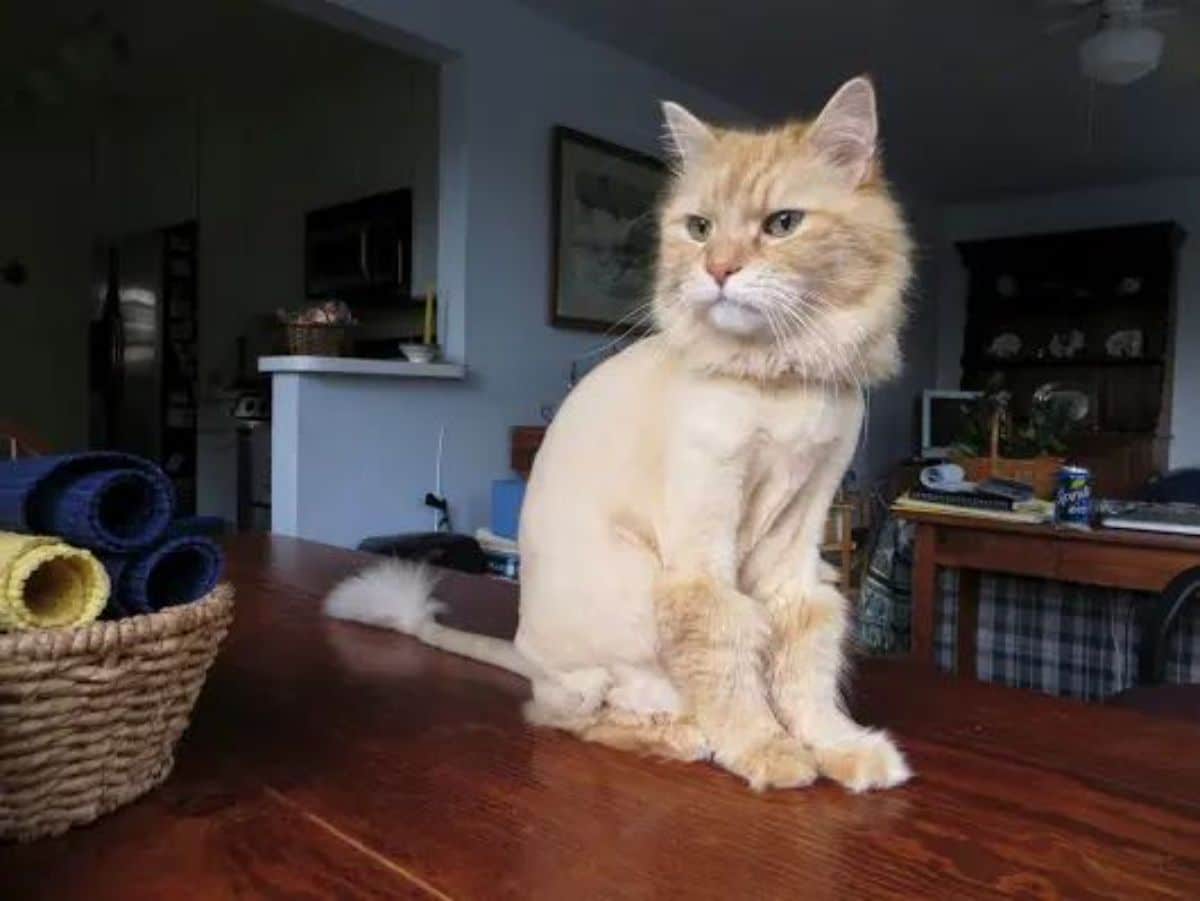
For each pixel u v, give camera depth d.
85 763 0.56
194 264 4.91
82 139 5.38
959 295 6.51
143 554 0.58
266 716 0.79
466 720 0.79
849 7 3.35
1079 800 0.65
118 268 5.30
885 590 2.60
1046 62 3.84
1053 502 2.29
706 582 0.73
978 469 2.78
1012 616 2.39
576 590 0.79
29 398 5.27
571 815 0.61
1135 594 2.18
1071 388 5.93
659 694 0.78
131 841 0.55
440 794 0.64
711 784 0.67
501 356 3.29
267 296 4.48
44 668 0.51
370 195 3.88
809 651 0.77
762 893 0.51
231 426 4.66
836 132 0.77
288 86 4.27
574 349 3.56
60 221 5.35
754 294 0.69
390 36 2.95
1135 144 5.01
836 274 0.73
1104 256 5.77
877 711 0.85
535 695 0.82
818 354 0.71
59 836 0.56
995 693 0.91
